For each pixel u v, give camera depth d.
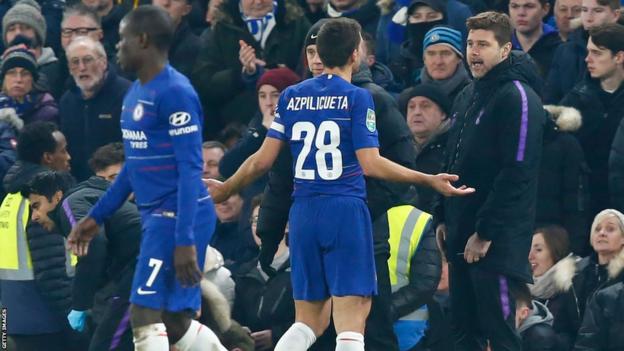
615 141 39.44
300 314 30.61
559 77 43.44
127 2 51.75
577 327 38.94
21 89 47.41
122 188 29.09
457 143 35.59
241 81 46.34
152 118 27.48
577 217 40.56
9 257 40.44
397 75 45.66
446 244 36.28
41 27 50.09
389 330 34.59
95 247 35.59
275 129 30.45
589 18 42.97
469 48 35.00
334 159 29.70
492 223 34.47
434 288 36.53
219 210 43.06
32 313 40.44
